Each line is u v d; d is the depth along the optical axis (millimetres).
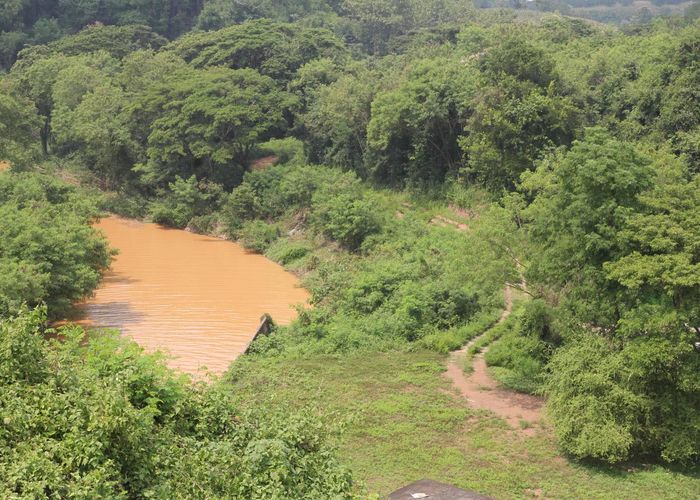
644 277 20141
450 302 31297
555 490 17984
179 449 13305
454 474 18719
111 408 12336
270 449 13234
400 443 20453
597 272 22094
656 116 41062
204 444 13789
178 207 55844
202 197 55375
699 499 17562
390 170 54812
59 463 11945
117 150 60688
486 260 26328
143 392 14492
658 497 17625
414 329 30094
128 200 59469
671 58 41469
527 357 25859
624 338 20938
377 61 79938
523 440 20844
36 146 60812
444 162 51906
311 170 52375
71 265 30984
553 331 25625
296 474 13148
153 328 32500
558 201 23594
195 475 12602
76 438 12031
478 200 46125
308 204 51375
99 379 13781
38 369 13617
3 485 10844
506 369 26156
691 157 36500
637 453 19969
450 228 42781
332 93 58062
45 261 29703
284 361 27531
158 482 12500
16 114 57625
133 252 48281
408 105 49250
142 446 12641
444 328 30719
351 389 24547
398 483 18078
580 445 19062
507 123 41875
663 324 19500
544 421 22094
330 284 35375
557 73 44188
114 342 15664
